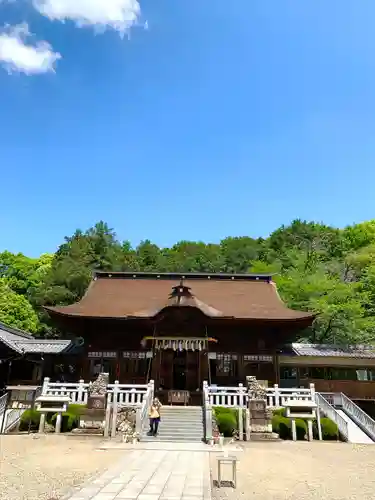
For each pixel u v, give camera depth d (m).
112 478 12.84
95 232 71.75
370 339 40.66
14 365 39.25
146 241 83.62
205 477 13.12
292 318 32.09
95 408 23.97
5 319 50.97
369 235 70.62
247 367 33.38
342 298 41.97
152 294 38.47
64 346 37.94
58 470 14.29
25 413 24.89
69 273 59.12
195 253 83.94
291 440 23.92
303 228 79.00
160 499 10.35
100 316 32.34
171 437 22.22
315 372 37.84
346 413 28.59
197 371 32.66
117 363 33.00
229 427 23.66
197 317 31.56
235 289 39.44
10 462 15.75
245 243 82.06
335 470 16.05
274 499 11.47
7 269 70.19
